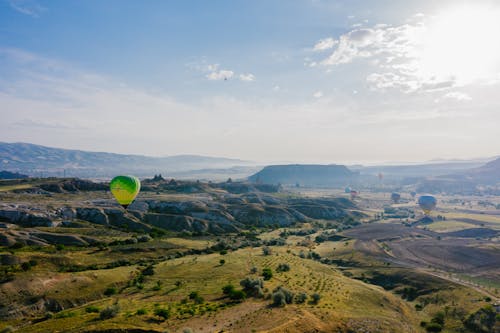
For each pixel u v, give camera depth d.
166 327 54.50
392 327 64.38
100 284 86.31
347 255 137.12
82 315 62.88
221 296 73.25
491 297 84.00
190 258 118.31
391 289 101.81
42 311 73.62
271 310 62.38
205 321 57.56
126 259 115.75
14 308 72.06
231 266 99.25
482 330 69.62
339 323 60.22
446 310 80.31
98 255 117.06
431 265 122.81
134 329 51.44
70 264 103.44
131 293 80.62
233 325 55.31
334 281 91.25
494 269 116.31
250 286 77.50
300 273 95.31
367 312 70.38
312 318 59.50
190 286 82.69
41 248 117.94
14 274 83.56
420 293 94.81
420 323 74.44
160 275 94.69
